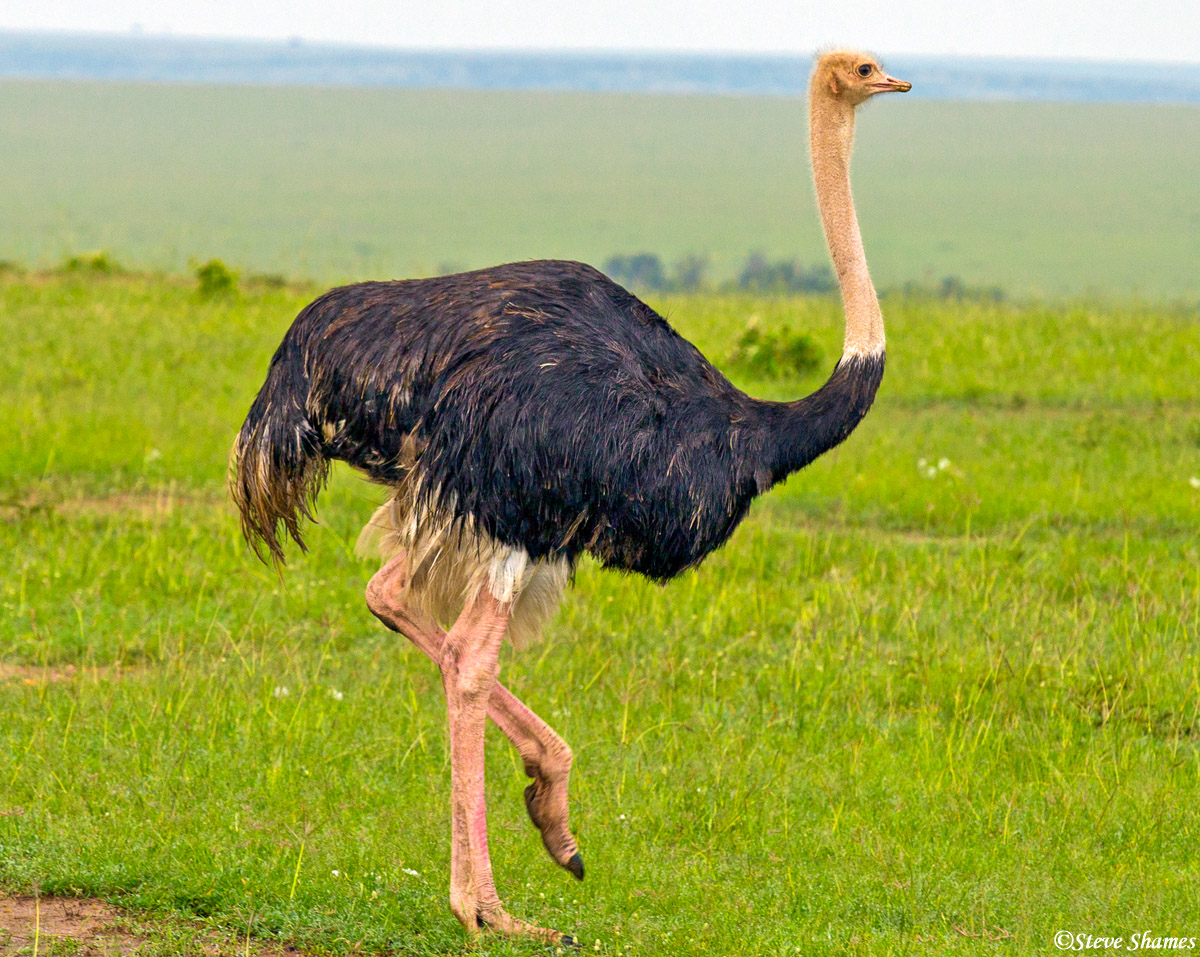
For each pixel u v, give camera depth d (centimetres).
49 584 2991
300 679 2503
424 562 1788
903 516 3838
